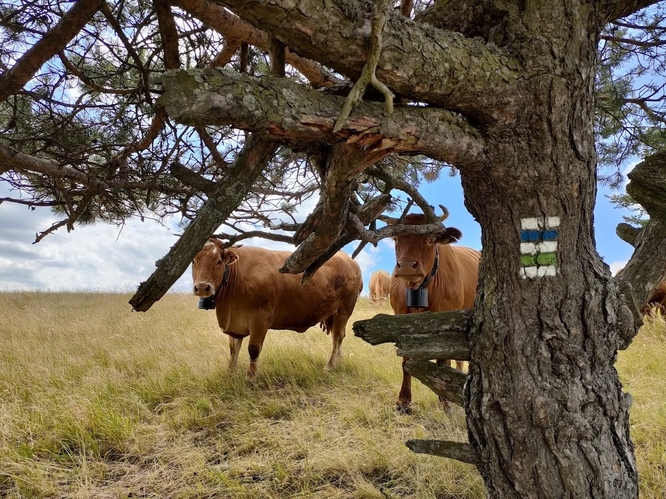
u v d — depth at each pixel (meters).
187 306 10.84
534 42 1.52
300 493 3.09
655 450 3.19
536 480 1.57
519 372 1.62
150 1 3.06
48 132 3.16
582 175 1.63
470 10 1.62
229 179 1.49
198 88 1.06
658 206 1.92
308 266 2.38
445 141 1.44
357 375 5.62
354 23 1.19
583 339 1.63
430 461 3.34
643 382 4.60
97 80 3.35
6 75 2.12
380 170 2.24
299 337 7.60
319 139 1.32
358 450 3.59
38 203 2.61
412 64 1.28
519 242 1.64
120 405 4.64
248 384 5.33
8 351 6.36
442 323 1.81
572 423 1.56
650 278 1.89
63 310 10.71
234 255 5.26
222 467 3.52
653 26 3.17
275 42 1.34
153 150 3.08
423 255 3.79
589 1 1.60
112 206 3.38
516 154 1.57
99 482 3.36
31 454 3.68
